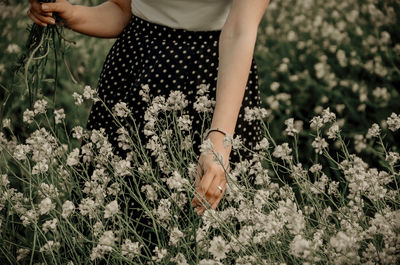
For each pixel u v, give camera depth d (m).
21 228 2.48
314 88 3.95
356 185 1.98
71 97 3.50
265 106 3.87
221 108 1.94
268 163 3.13
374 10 4.64
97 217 2.02
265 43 4.45
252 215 1.94
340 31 4.55
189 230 2.04
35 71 2.51
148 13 2.19
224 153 1.92
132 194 2.06
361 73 4.21
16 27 4.46
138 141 2.17
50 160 2.22
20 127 2.96
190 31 2.16
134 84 2.20
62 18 2.38
